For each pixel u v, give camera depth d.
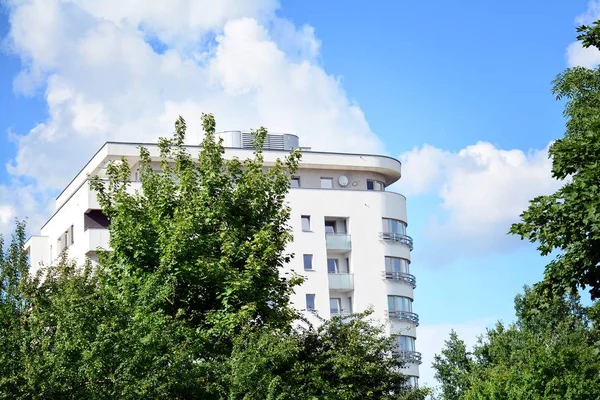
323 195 68.62
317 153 70.38
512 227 28.72
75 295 26.38
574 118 38.06
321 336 36.38
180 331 30.34
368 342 36.53
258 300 33.25
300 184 70.38
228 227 34.66
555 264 29.47
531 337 49.22
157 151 67.00
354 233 68.75
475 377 49.31
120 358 25.94
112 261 34.00
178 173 37.47
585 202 27.12
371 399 35.66
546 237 28.17
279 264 35.59
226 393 28.66
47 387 24.70
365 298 68.00
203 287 33.12
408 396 36.22
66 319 25.88
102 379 26.05
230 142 72.12
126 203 35.31
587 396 42.41
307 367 33.72
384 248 69.19
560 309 55.31
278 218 36.66
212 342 31.55
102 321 26.28
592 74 39.53
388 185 75.50
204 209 35.09
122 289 32.38
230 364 28.98
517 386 42.72
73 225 65.50
